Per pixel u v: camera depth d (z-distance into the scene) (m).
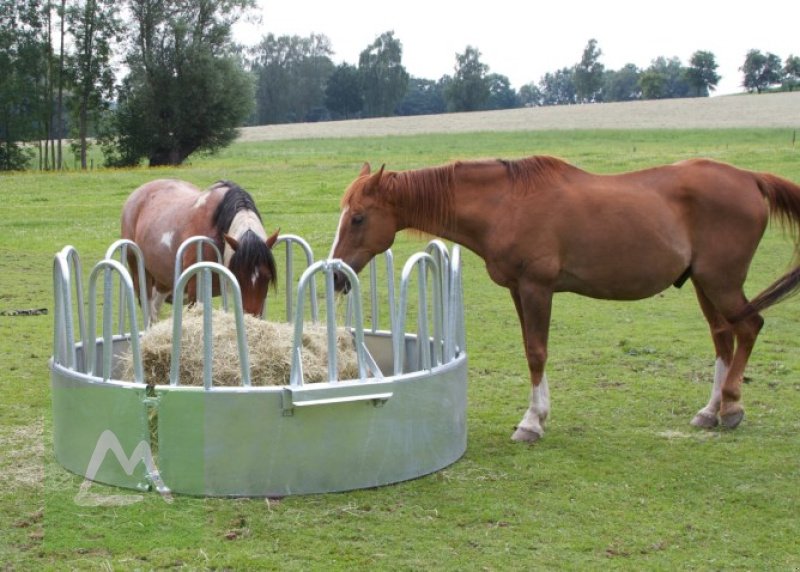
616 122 57.28
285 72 115.62
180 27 42.16
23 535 4.16
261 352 5.23
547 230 5.64
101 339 6.21
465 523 4.38
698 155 27.58
